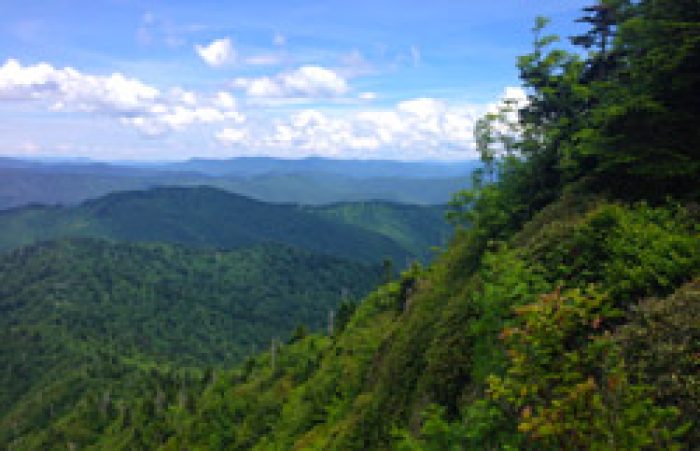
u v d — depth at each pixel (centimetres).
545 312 759
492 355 1295
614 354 759
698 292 880
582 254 1324
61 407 16762
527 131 2600
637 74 1619
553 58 2500
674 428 700
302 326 11219
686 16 1477
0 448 15262
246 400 8412
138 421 11912
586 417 575
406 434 1166
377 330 5047
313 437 4097
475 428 955
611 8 2528
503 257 1508
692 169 1396
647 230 1218
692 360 761
